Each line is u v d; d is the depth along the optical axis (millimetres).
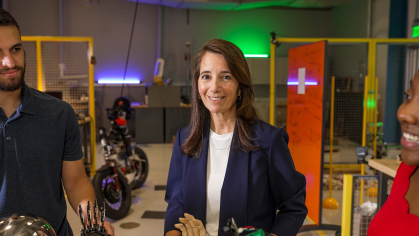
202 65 1170
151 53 9414
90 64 5105
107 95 9258
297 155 3680
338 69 8797
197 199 1223
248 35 9805
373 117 5465
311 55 3215
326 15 10008
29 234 742
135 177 4570
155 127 7965
